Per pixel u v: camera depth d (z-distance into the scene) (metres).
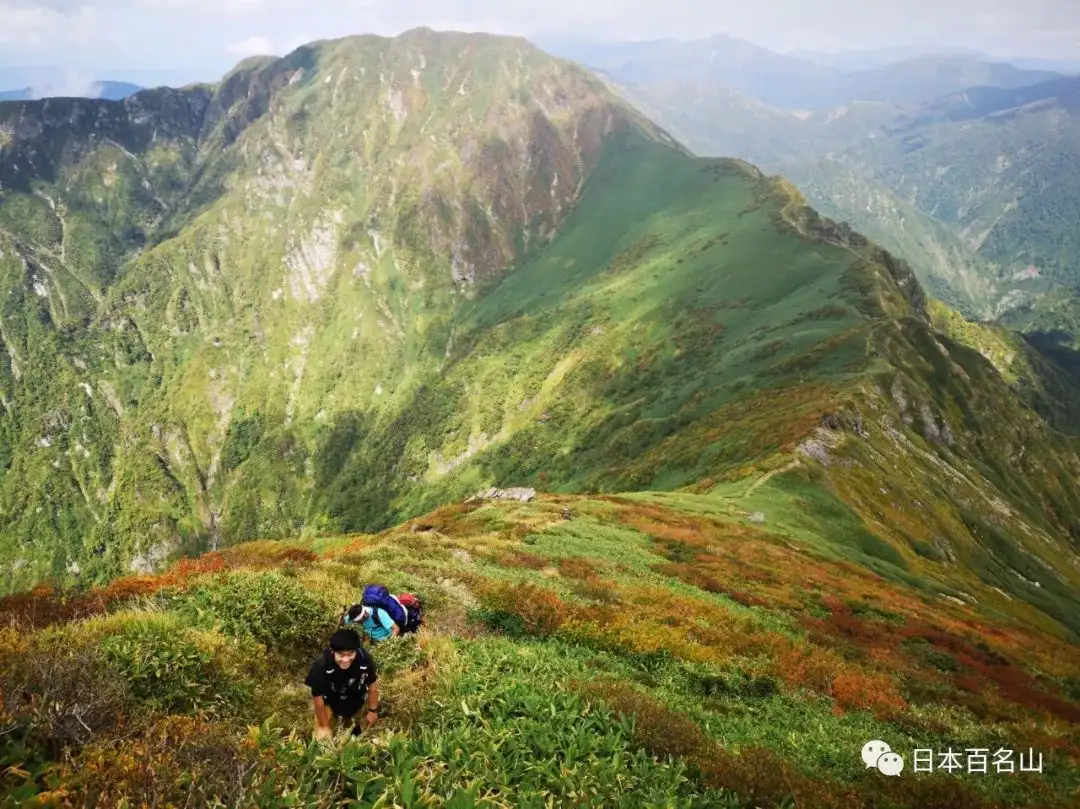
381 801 6.73
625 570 33.94
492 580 22.45
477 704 10.29
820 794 10.01
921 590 59.41
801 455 78.69
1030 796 13.38
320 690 8.45
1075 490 145.50
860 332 139.50
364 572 20.41
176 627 10.94
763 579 40.31
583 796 7.88
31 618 12.43
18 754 6.27
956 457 119.44
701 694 16.36
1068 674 36.03
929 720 18.27
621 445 151.00
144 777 6.33
